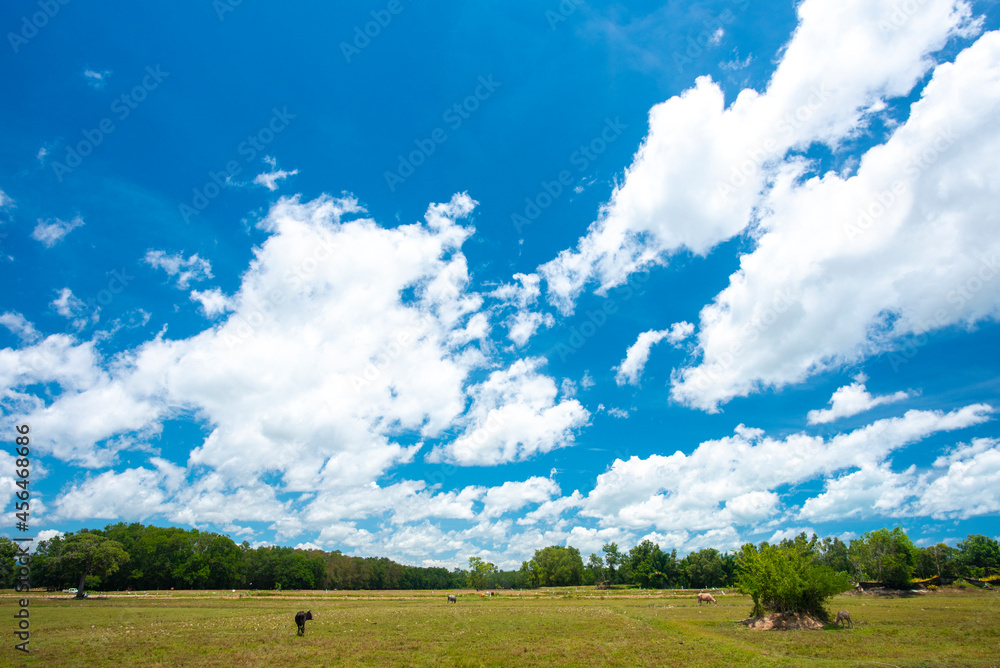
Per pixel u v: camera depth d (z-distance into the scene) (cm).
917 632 3166
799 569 3809
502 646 2800
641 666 2238
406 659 2436
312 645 2855
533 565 18038
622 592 12131
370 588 17675
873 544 8544
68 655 2547
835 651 2538
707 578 14425
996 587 9012
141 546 11606
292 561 14500
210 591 11119
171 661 2386
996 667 2081
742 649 2633
